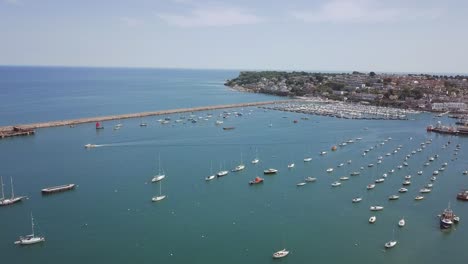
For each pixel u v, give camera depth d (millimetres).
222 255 116188
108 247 120438
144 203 153875
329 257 115688
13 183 175000
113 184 175125
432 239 127062
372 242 124625
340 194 166500
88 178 183000
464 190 172375
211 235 128375
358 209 150500
